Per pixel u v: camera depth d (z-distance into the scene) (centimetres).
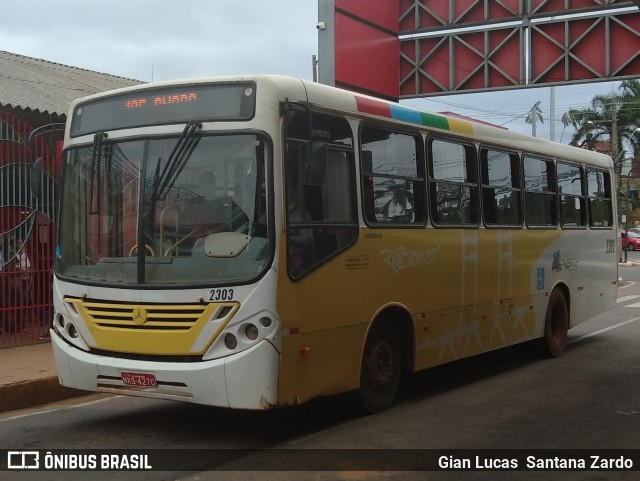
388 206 752
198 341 607
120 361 636
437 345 828
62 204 707
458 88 1614
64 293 685
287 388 615
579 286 1214
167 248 632
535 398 844
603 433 691
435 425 715
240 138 622
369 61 1531
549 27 1547
